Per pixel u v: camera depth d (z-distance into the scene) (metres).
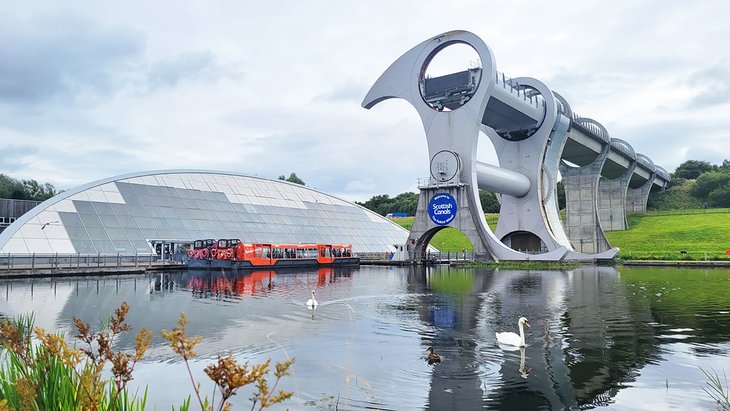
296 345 16.92
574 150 91.81
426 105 63.34
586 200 97.25
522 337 16.97
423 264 65.00
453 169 61.12
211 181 70.69
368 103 67.75
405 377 13.29
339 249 68.25
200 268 54.34
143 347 6.46
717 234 93.38
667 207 149.50
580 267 60.59
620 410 10.92
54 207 51.75
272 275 47.84
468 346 16.84
